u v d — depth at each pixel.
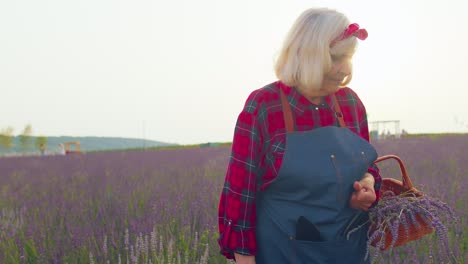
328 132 1.83
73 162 18.23
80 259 3.99
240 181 1.85
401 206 1.93
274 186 1.84
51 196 7.39
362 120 2.06
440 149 13.45
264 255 1.86
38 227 4.85
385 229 1.96
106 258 3.88
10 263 4.02
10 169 15.50
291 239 1.81
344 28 1.77
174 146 47.44
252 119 1.86
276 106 1.87
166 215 4.88
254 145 1.85
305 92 1.87
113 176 10.29
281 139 1.84
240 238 1.85
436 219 1.88
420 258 3.58
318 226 1.80
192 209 5.11
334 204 1.79
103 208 5.62
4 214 5.61
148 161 16.09
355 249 1.87
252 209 1.87
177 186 7.73
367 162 1.87
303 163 1.78
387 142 20.23
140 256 3.73
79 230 4.51
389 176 7.78
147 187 7.91
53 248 4.16
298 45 1.80
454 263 3.52
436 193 5.25
